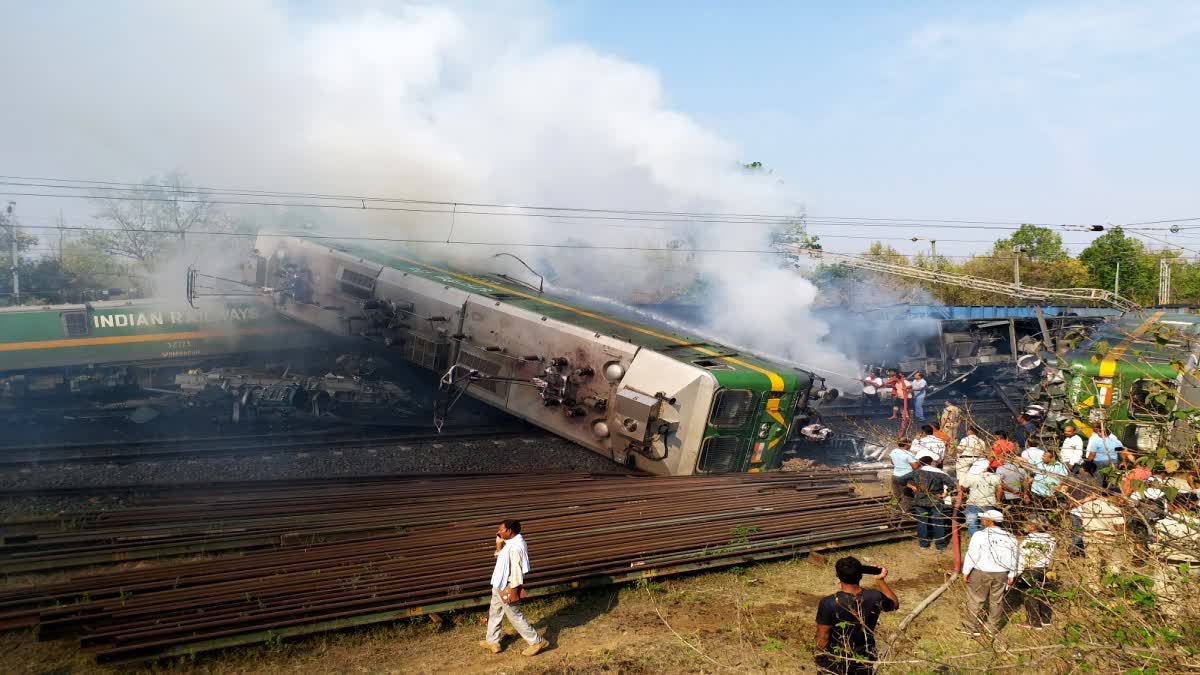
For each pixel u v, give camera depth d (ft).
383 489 42.19
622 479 47.16
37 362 64.23
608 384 51.13
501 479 46.78
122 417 64.39
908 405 71.36
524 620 26.58
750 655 27.30
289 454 51.55
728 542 36.76
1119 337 51.49
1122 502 23.00
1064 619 24.11
